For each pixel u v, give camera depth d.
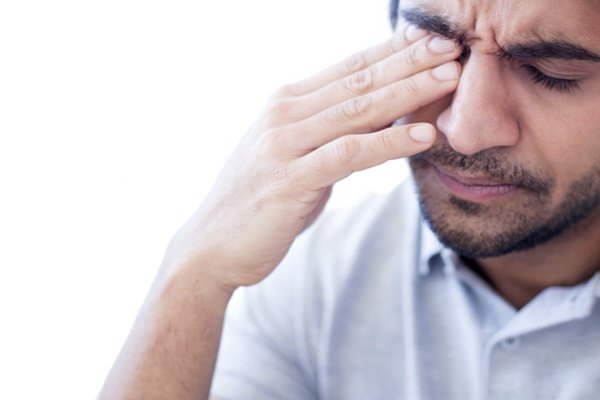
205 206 1.02
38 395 1.62
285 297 1.21
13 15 1.54
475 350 1.07
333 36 1.58
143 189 1.60
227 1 1.57
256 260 0.98
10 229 1.59
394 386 1.12
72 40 1.56
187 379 1.00
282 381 1.18
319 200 1.03
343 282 1.18
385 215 1.22
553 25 0.81
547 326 1.00
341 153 0.90
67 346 1.62
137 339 1.01
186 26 1.57
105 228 1.61
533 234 0.93
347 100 0.94
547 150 0.88
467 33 0.86
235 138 1.60
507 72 0.87
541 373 1.01
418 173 0.96
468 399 1.07
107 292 1.62
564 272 1.03
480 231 0.94
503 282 1.08
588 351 0.99
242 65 1.58
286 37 1.58
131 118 1.59
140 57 1.57
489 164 0.89
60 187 1.59
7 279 1.60
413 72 0.91
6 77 1.55
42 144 1.58
